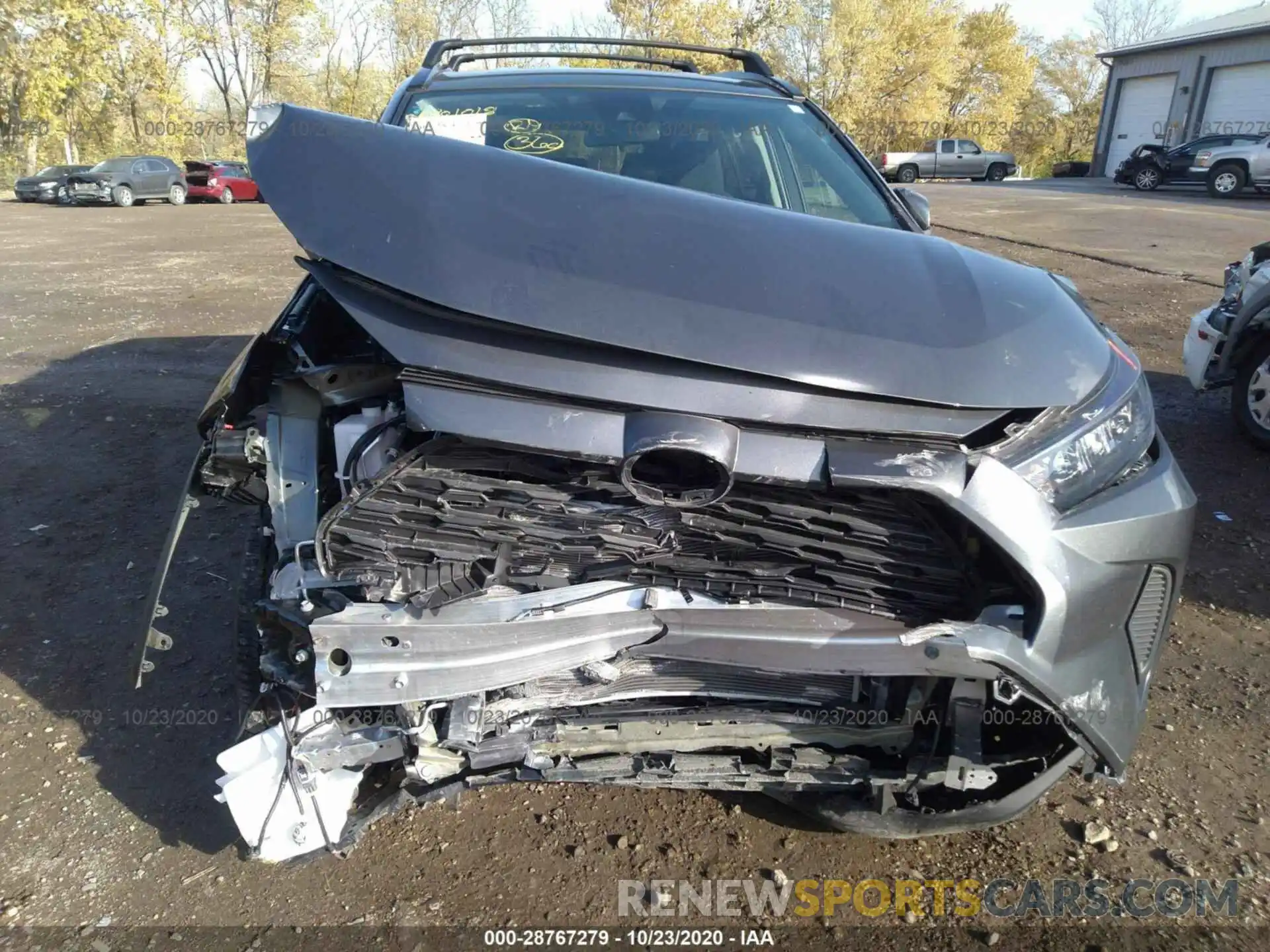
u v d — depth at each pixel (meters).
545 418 1.79
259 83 42.72
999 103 51.81
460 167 2.15
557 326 1.82
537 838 2.48
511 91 3.41
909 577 1.92
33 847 2.45
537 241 1.97
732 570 1.93
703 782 2.13
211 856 2.42
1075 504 1.94
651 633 1.96
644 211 2.11
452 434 1.82
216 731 2.89
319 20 42.22
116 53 34.88
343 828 2.09
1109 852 2.43
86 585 3.74
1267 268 5.04
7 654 3.29
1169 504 2.07
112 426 5.65
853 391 1.81
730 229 2.11
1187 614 3.58
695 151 3.20
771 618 1.94
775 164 3.18
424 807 2.59
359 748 2.02
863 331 1.89
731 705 2.16
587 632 1.93
